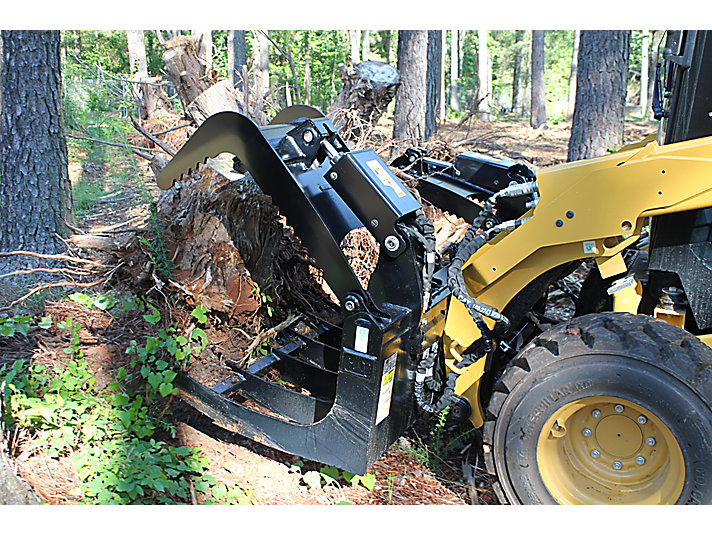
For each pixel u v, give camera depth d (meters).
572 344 2.66
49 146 5.50
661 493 2.61
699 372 2.45
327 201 2.95
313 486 3.09
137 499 2.76
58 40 5.55
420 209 2.83
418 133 9.42
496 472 2.85
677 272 2.83
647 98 36.31
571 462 2.78
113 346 3.76
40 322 4.02
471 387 3.17
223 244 3.55
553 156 15.30
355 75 5.47
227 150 2.94
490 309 2.93
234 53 18.84
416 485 3.18
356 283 2.70
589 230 2.80
